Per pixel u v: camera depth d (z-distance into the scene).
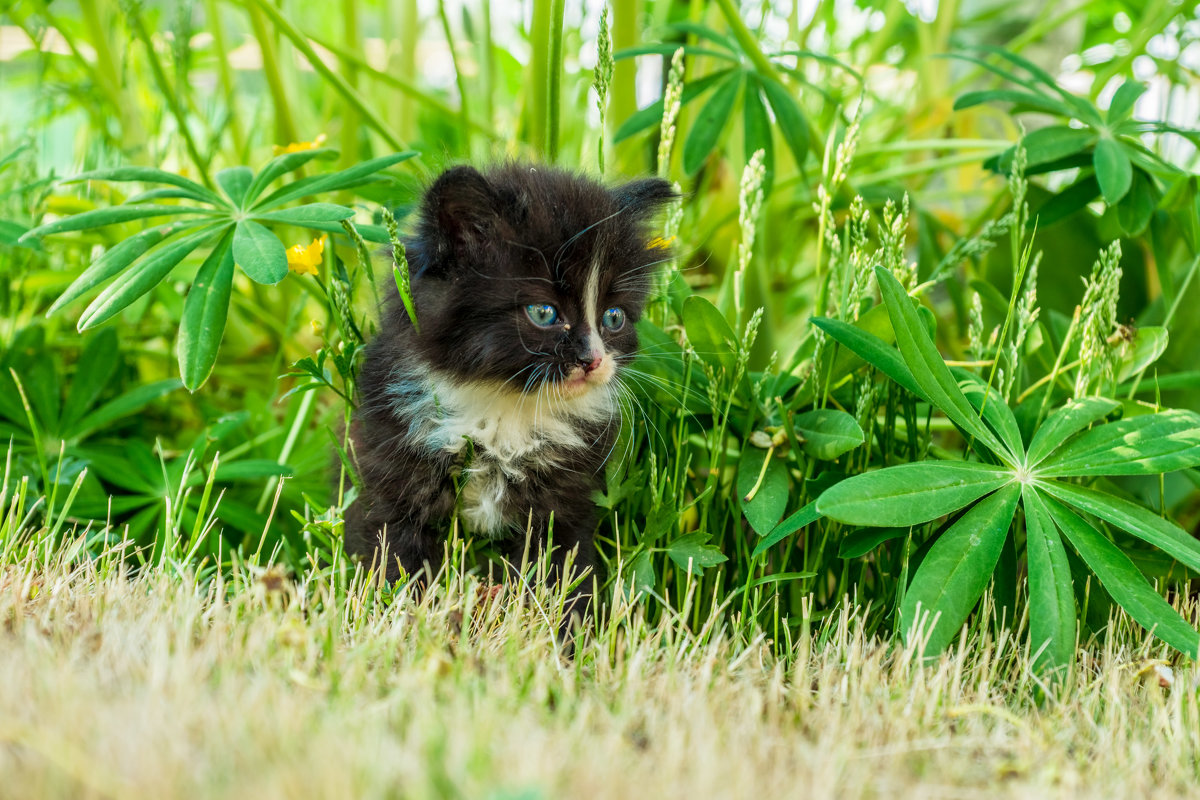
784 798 0.63
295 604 0.70
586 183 0.75
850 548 0.74
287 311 0.93
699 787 0.62
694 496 0.80
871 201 0.90
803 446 0.76
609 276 0.74
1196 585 0.78
